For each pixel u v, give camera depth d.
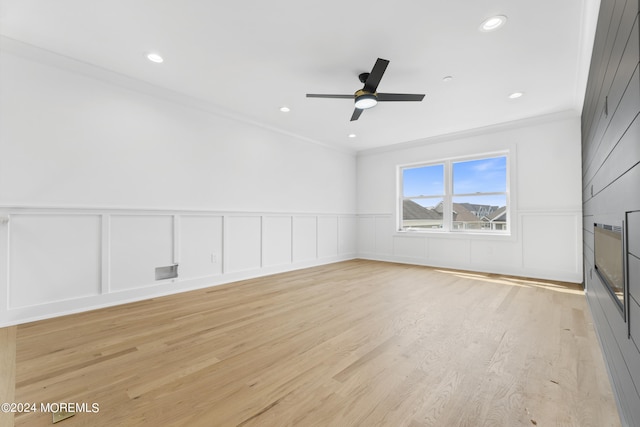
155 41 2.42
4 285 2.38
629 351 1.16
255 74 2.95
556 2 1.93
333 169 5.76
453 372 1.67
